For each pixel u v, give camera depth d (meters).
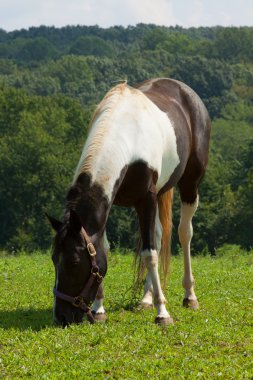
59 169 57.62
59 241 7.32
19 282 11.45
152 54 165.00
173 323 8.00
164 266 9.31
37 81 138.00
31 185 55.88
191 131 9.41
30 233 54.91
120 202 8.31
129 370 6.29
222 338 7.32
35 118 64.12
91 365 6.36
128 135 8.00
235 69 152.38
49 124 64.62
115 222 48.25
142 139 8.09
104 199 7.60
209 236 54.81
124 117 8.09
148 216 8.19
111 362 6.44
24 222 56.00
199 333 7.48
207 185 57.41
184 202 9.72
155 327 7.76
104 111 8.16
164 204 9.27
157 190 8.64
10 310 9.17
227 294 10.23
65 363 6.45
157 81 9.59
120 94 8.36
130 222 48.50
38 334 7.35
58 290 7.40
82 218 7.45
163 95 9.24
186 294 9.41
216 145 107.50
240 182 65.75
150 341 7.15
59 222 7.39
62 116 65.88
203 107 9.83
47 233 54.84
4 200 56.16
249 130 114.81
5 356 6.65
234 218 54.56
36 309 9.23
